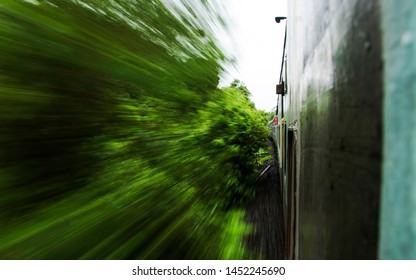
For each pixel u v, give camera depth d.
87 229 1.94
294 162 2.96
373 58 0.69
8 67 1.49
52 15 1.62
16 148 1.57
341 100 0.94
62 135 1.76
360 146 0.77
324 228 1.16
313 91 1.48
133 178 2.43
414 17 0.53
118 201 2.26
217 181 5.11
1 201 1.54
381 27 0.65
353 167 0.82
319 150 1.29
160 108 2.71
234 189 6.12
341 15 0.95
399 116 0.57
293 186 3.00
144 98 2.44
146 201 2.64
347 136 0.87
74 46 1.72
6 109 1.51
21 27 1.51
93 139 1.97
